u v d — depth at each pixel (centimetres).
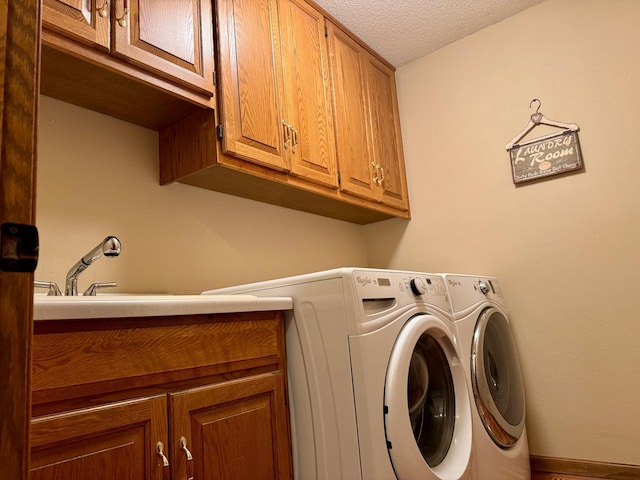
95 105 143
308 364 123
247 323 117
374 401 112
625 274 197
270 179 167
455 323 160
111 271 144
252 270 195
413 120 265
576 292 208
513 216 228
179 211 169
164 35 130
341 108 212
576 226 211
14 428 39
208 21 146
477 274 235
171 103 145
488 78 241
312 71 196
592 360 201
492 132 238
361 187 217
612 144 205
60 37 106
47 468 72
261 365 120
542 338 213
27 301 41
